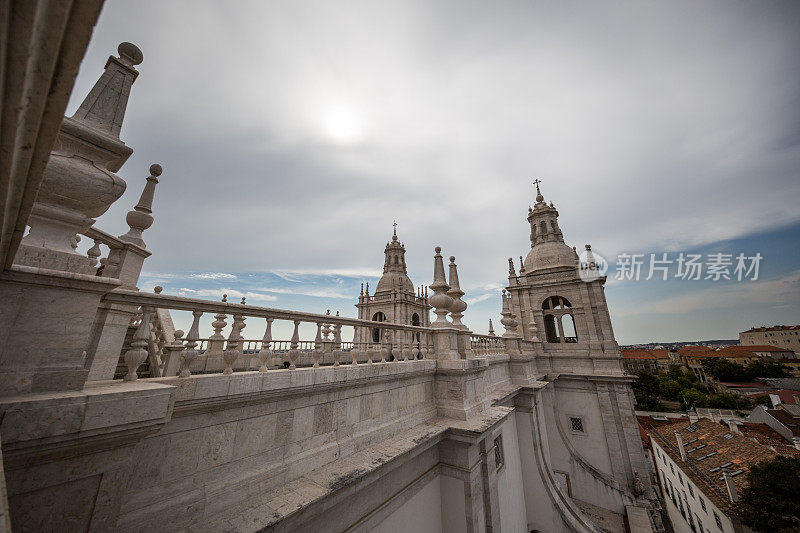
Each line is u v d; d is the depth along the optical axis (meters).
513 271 29.73
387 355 9.31
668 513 33.25
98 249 5.62
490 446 10.95
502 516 12.04
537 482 15.92
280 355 7.84
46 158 1.84
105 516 3.37
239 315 5.51
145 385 3.90
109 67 4.37
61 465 3.11
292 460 6.00
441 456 9.81
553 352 25.69
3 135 1.38
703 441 32.88
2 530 1.24
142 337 4.41
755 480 21.28
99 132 3.96
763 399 57.88
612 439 22.22
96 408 3.24
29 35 1.03
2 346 3.00
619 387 22.81
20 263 3.25
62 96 1.47
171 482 4.44
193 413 4.78
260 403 5.68
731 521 20.92
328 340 7.39
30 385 3.10
